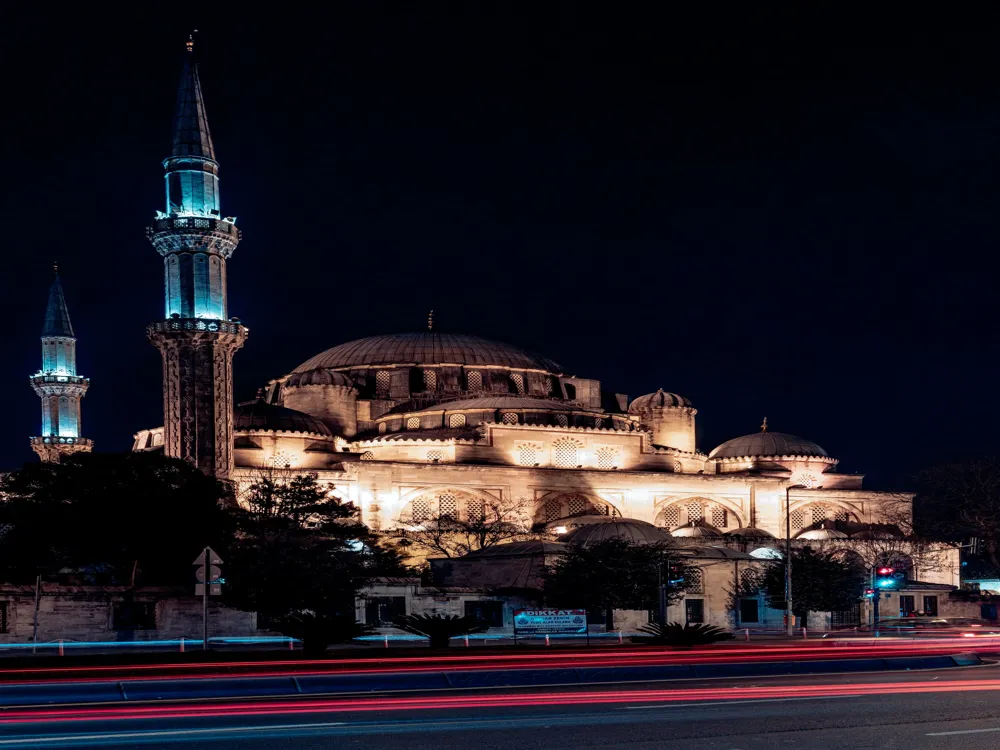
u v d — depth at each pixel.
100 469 74.00
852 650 55.53
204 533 75.12
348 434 124.19
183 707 28.00
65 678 37.81
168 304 100.88
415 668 42.81
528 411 120.00
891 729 22.75
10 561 72.31
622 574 80.69
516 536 108.12
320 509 87.69
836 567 93.50
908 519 131.62
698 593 89.12
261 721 24.53
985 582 139.62
